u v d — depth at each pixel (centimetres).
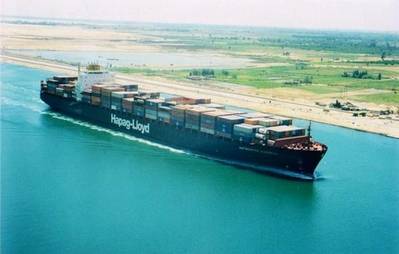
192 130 10800
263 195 8662
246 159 9925
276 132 9469
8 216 7488
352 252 6956
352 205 8438
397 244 7188
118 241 6950
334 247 7081
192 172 9662
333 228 7625
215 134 10362
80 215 7631
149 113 11650
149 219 7594
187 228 7388
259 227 7538
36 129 12494
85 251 6681
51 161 10000
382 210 8262
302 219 7862
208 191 8738
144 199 8300
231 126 10069
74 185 8775
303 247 7038
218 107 11694
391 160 11019
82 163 9969
